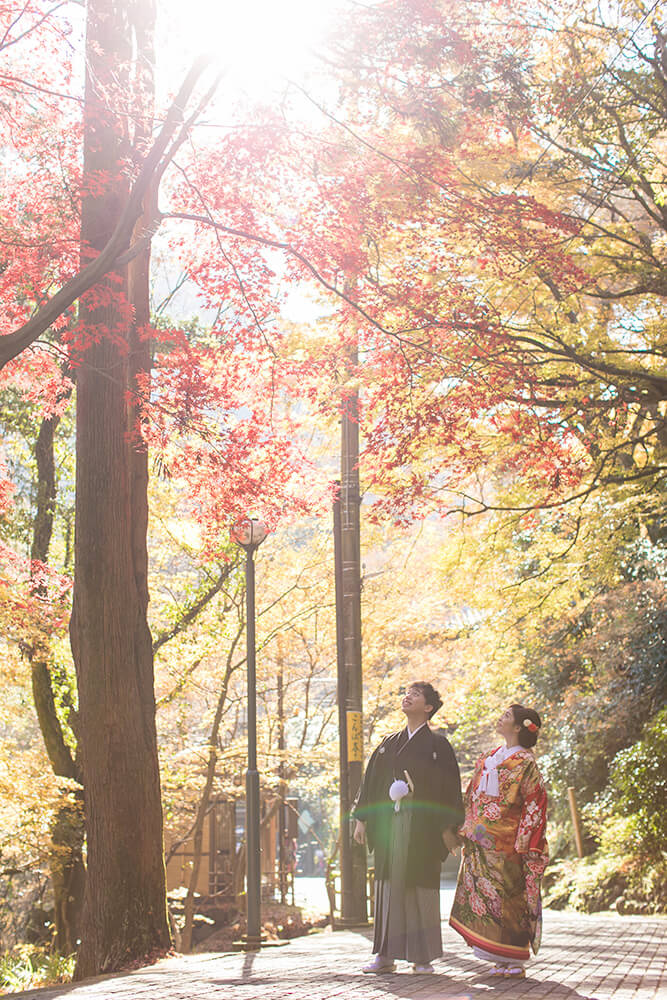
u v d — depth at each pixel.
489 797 6.60
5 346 7.61
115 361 10.33
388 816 6.78
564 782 21.28
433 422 10.72
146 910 9.65
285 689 22.06
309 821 46.12
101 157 9.86
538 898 6.50
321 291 11.55
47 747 18.53
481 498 15.73
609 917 14.20
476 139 9.65
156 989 6.58
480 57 8.18
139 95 8.98
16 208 10.06
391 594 21.41
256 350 10.55
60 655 18.23
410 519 12.37
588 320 11.62
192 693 21.55
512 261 10.47
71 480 20.45
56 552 20.78
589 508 15.71
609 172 11.95
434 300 10.20
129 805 9.72
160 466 10.73
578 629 22.78
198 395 9.72
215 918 26.77
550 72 11.10
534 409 11.41
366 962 7.79
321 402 11.58
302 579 20.30
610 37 11.02
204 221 8.77
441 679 23.14
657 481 14.52
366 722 22.48
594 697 20.55
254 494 10.55
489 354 10.05
